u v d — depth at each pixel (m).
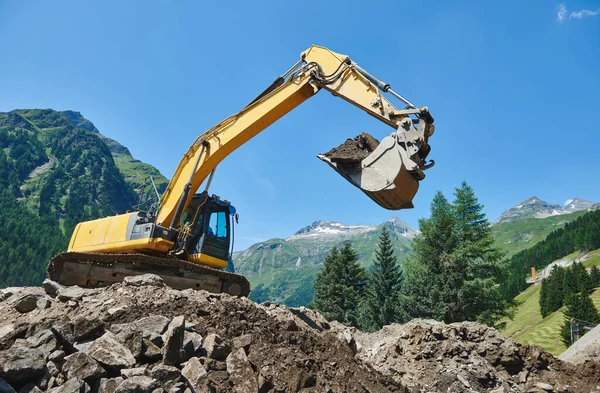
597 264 112.12
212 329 7.23
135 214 12.34
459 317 32.22
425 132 8.43
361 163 9.02
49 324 6.46
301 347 7.68
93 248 12.80
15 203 176.75
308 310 13.48
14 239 135.88
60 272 12.52
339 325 15.68
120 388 4.77
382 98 9.33
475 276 34.34
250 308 8.15
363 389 7.32
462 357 10.77
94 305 7.54
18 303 8.18
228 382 5.95
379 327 41.00
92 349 5.62
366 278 50.31
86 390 4.98
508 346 10.88
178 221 11.97
